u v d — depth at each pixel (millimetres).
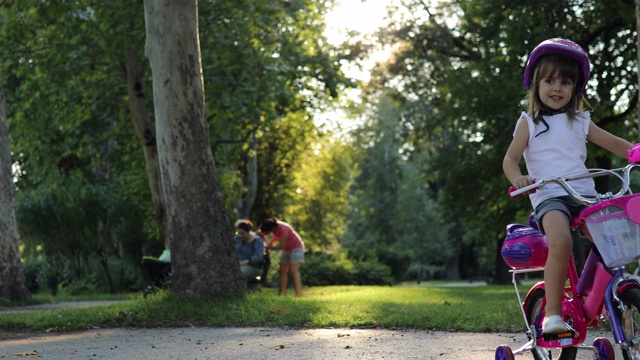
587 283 4406
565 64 4375
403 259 52812
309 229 43094
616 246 4051
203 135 12500
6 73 21578
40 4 20016
